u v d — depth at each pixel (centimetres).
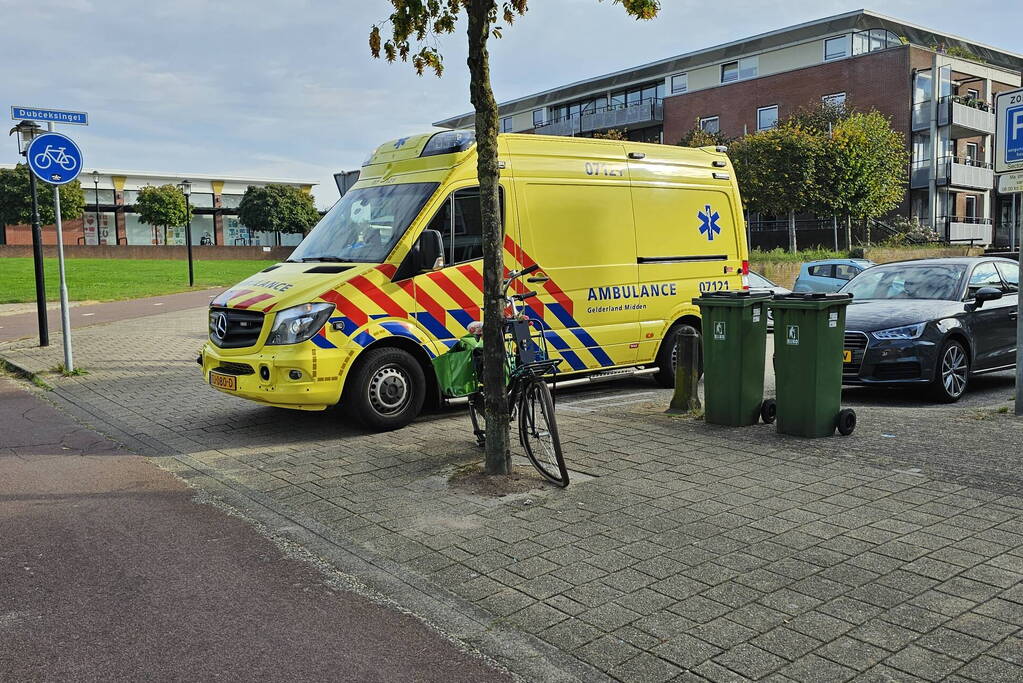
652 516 479
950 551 414
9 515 512
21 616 371
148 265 4438
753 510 484
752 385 711
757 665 310
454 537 456
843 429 662
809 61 4147
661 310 923
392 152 835
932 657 312
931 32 4231
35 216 1277
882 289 991
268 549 450
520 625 350
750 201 2961
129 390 955
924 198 3678
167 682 312
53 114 1051
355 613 369
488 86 539
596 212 870
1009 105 740
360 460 629
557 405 845
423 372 744
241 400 890
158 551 449
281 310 688
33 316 1855
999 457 586
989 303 948
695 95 4416
